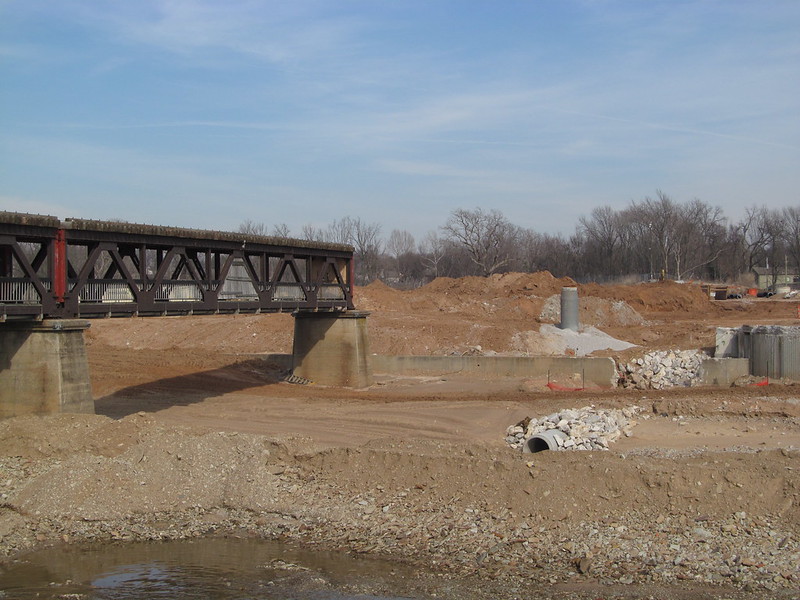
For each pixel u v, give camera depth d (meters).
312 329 49.78
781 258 156.12
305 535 22.38
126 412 37.91
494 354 55.09
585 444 28.14
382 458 25.88
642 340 60.22
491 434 32.22
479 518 22.73
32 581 19.20
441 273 155.50
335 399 42.38
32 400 30.75
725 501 21.88
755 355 43.41
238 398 42.72
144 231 34.59
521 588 18.48
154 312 35.31
